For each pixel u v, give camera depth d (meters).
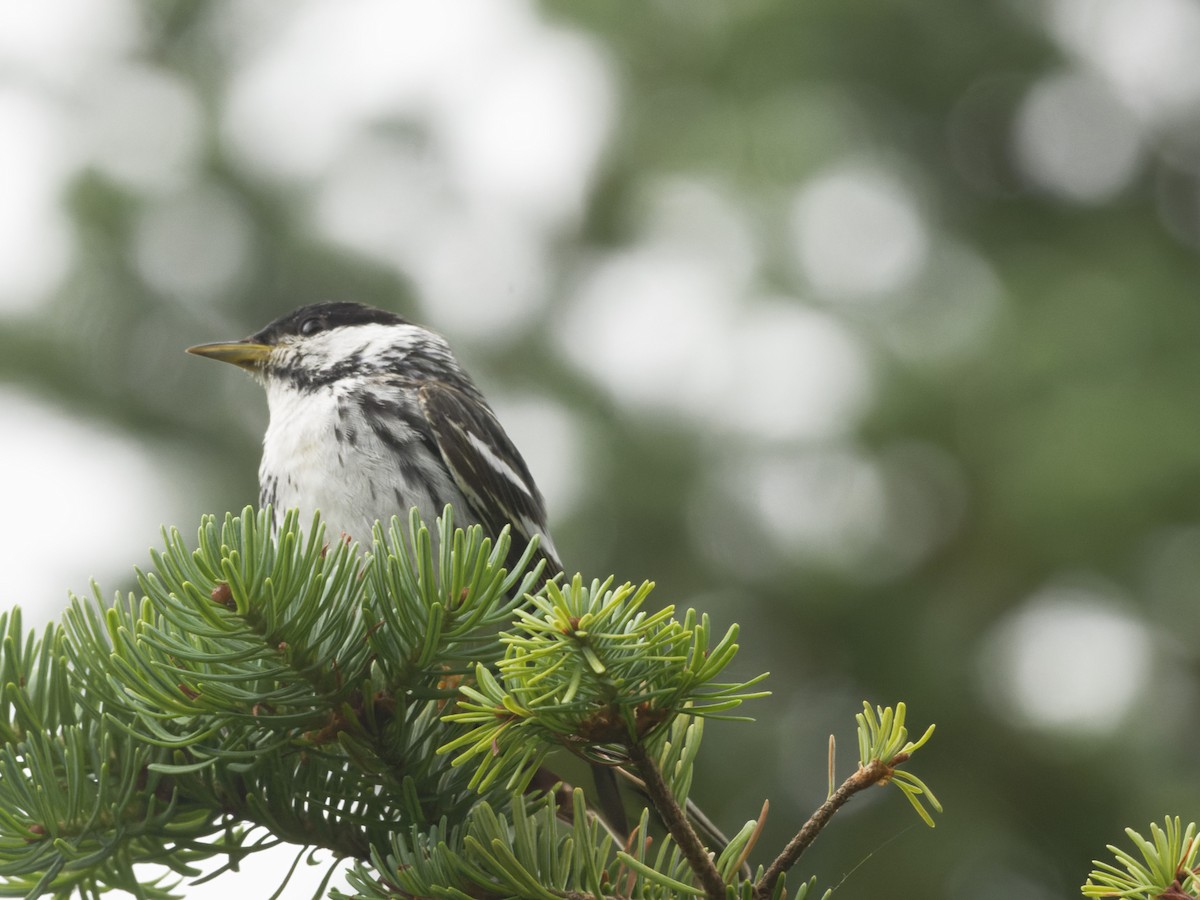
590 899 4.44
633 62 12.29
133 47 12.82
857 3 12.09
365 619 4.65
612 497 10.94
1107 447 10.51
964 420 10.95
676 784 4.76
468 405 8.39
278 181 12.52
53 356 12.10
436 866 4.49
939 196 12.61
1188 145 13.22
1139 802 10.22
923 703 10.68
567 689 4.07
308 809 5.17
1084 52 12.82
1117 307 11.34
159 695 4.61
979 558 10.98
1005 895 10.35
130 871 5.16
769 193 11.62
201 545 4.60
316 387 8.55
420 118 12.63
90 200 12.14
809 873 10.38
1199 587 10.77
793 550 10.82
